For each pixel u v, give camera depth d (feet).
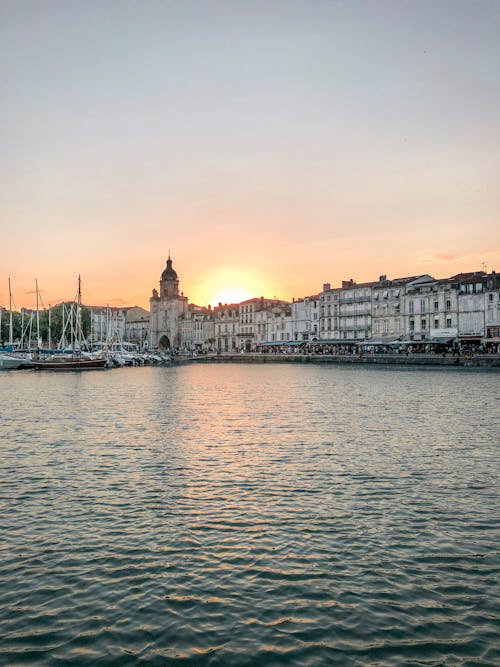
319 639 31.68
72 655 30.32
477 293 343.05
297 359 399.24
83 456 74.08
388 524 48.62
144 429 96.68
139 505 53.62
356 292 426.92
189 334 655.76
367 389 176.55
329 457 73.82
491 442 83.92
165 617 33.86
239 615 34.09
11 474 64.44
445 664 29.60
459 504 53.98
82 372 305.32
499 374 244.01
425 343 362.94
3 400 145.28
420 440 85.81
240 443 83.66
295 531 47.01
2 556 42.01
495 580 38.42
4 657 30.14
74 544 44.27
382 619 33.65
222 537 45.75
